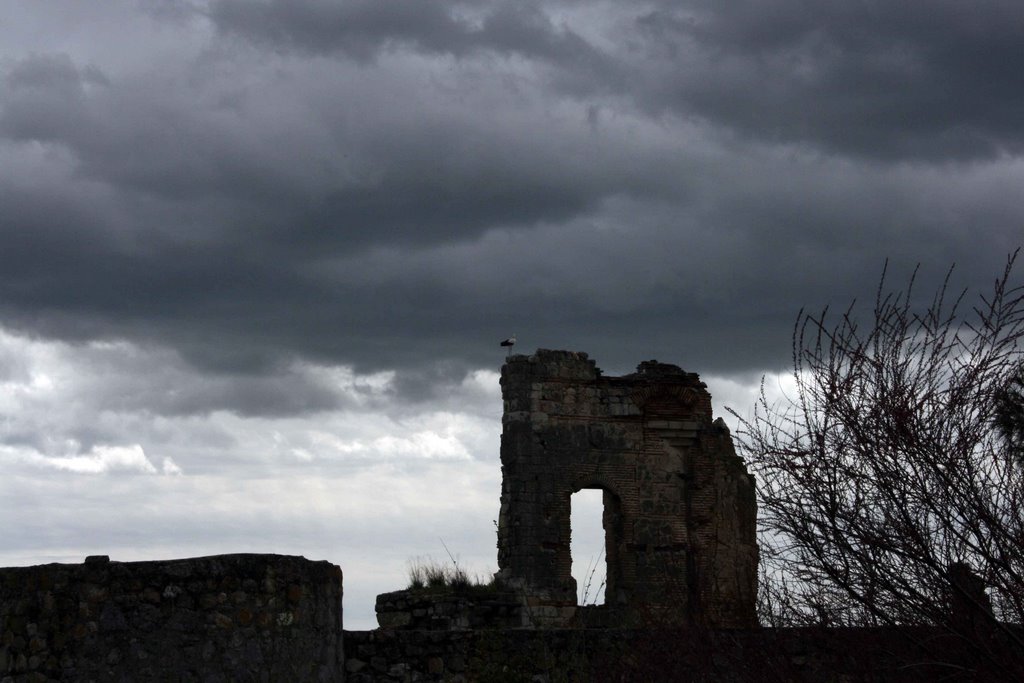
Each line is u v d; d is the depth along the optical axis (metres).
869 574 11.41
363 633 15.62
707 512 29.53
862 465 11.55
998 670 11.07
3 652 13.85
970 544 11.20
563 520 29.02
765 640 13.52
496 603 25.59
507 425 29.48
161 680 13.44
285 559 14.23
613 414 29.77
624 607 27.98
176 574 13.71
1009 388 11.52
